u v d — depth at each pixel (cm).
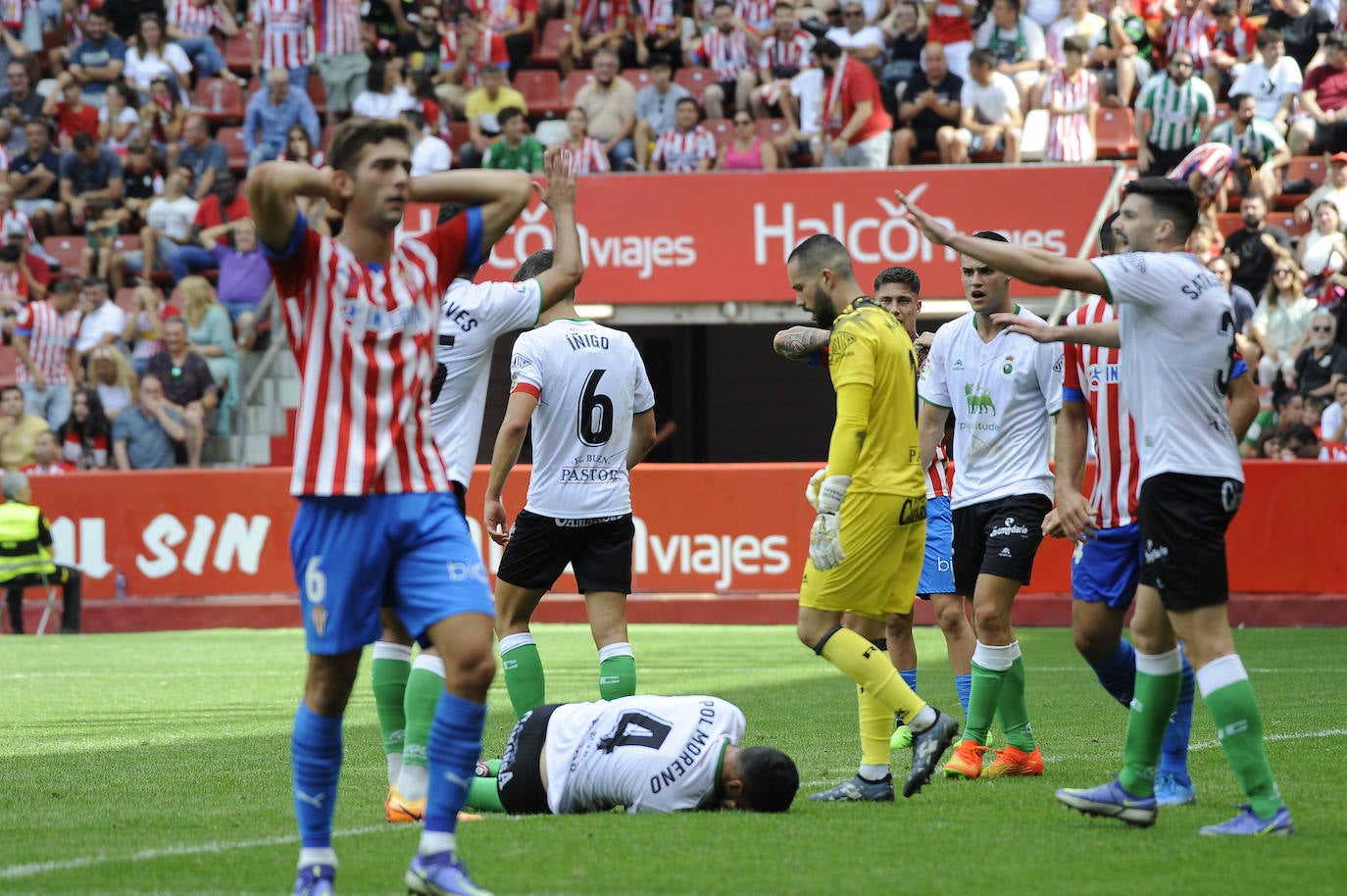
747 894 1420
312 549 1417
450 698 1419
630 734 1853
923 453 2464
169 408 5716
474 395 1961
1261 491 4744
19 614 5209
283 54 6806
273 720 3011
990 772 2194
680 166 6350
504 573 2250
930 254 5672
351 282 1406
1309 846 1614
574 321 2272
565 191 1752
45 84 7212
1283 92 6406
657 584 5084
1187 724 1916
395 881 1509
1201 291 1675
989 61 6222
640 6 7169
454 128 6719
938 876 1487
